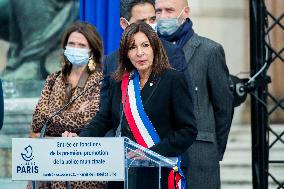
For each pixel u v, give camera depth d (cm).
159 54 735
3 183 1336
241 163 1352
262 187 1031
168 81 734
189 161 910
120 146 656
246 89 1021
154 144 726
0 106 916
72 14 1406
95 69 931
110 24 1173
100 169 659
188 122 729
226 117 930
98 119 764
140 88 739
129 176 718
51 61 1402
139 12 903
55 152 664
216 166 924
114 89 754
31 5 1400
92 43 928
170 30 921
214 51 926
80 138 660
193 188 910
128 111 731
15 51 1398
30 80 1396
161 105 729
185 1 927
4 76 1395
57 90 931
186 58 923
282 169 1350
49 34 1402
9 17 1399
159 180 661
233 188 1325
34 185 698
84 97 914
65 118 902
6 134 1365
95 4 1192
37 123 920
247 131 1396
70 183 873
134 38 724
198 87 921
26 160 669
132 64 744
